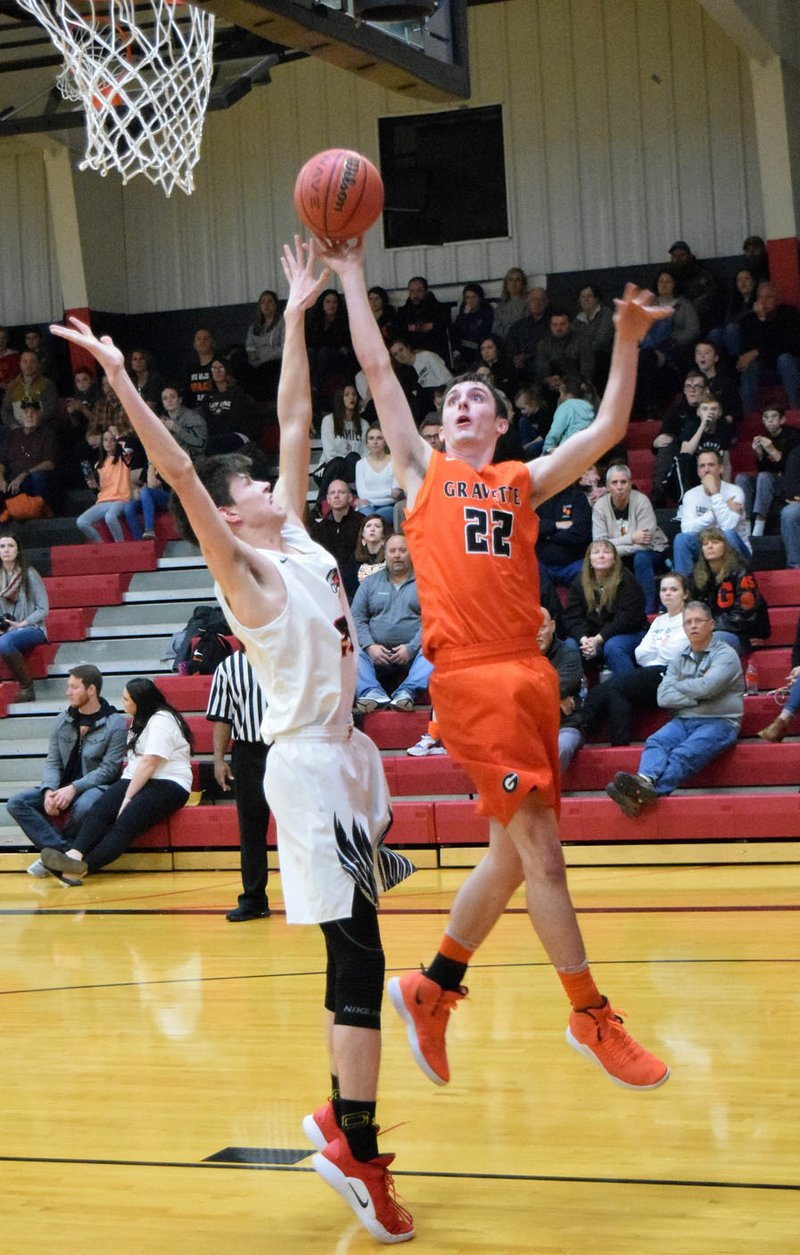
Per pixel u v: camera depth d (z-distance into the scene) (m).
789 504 12.34
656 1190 3.85
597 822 10.19
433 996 4.26
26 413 16.62
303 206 4.34
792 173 16.00
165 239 18.70
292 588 3.85
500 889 4.24
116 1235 3.71
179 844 11.00
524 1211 3.75
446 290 17.91
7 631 13.65
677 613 11.02
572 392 14.51
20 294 18.83
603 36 17.22
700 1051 5.19
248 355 17.27
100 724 11.25
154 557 14.45
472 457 4.28
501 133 17.62
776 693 10.74
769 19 15.38
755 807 9.91
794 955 6.77
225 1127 4.61
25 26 14.09
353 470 14.20
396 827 10.59
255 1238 3.66
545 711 4.10
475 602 4.09
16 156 18.73
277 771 3.84
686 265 15.91
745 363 15.06
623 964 6.73
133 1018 6.21
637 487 14.49
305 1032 5.83
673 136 17.06
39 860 11.23
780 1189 3.80
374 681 11.49
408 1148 4.31
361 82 17.94
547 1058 5.23
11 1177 4.21
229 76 13.91
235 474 4.04
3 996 6.80
